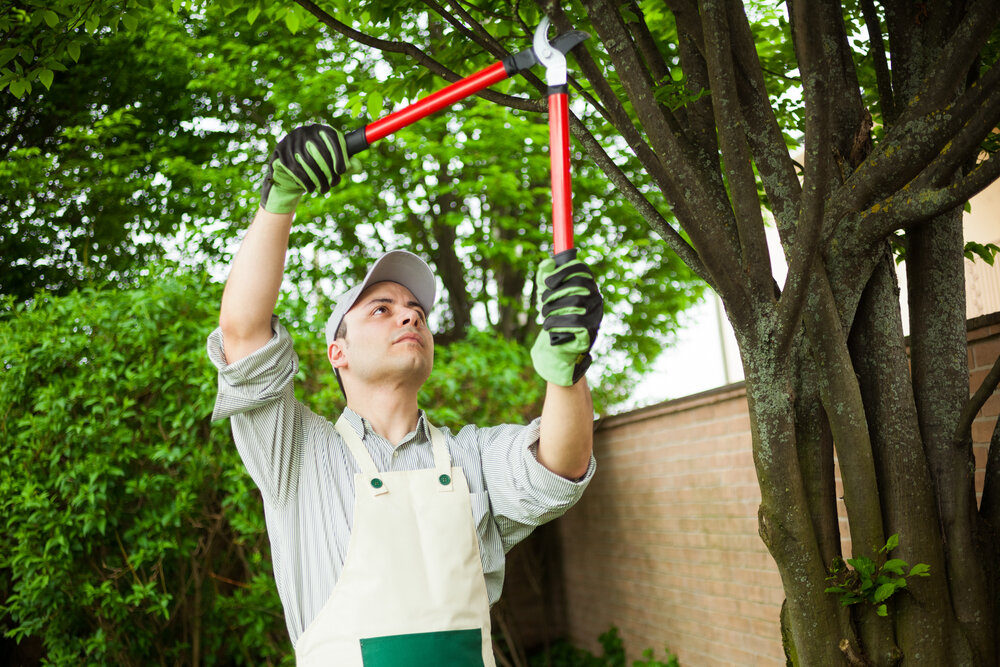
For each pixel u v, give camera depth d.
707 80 2.36
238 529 5.00
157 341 5.14
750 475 4.41
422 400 5.84
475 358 5.94
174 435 4.96
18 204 8.20
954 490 2.12
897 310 2.19
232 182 8.22
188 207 8.51
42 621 4.83
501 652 6.48
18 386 4.95
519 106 2.38
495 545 1.81
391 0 3.32
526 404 6.18
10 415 5.00
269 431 1.72
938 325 2.24
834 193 2.17
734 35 2.08
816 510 2.10
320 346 5.57
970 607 2.07
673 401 5.05
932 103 2.02
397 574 1.65
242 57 7.85
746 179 1.92
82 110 8.59
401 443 1.83
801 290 1.90
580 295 1.36
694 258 2.17
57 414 4.83
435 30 6.22
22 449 4.89
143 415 5.06
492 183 7.64
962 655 2.04
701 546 4.88
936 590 2.05
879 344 2.16
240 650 5.50
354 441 1.80
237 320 1.65
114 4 3.11
